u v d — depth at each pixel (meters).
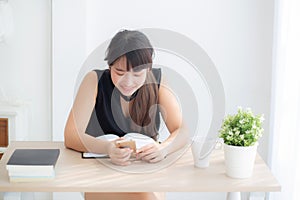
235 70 2.77
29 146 2.14
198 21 2.72
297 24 2.26
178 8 2.71
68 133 2.08
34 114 2.76
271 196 2.62
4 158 1.99
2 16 2.59
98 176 1.83
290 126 2.33
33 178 1.77
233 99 2.79
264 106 2.80
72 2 2.64
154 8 2.70
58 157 2.00
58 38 2.67
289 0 2.36
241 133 1.84
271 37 2.75
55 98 2.72
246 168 1.82
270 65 2.77
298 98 2.23
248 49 2.76
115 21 2.71
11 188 1.73
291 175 2.31
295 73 2.28
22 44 2.70
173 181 1.79
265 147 2.83
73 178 1.81
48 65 2.72
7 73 2.72
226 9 2.72
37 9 2.67
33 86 2.73
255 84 2.78
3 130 2.58
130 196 1.90
